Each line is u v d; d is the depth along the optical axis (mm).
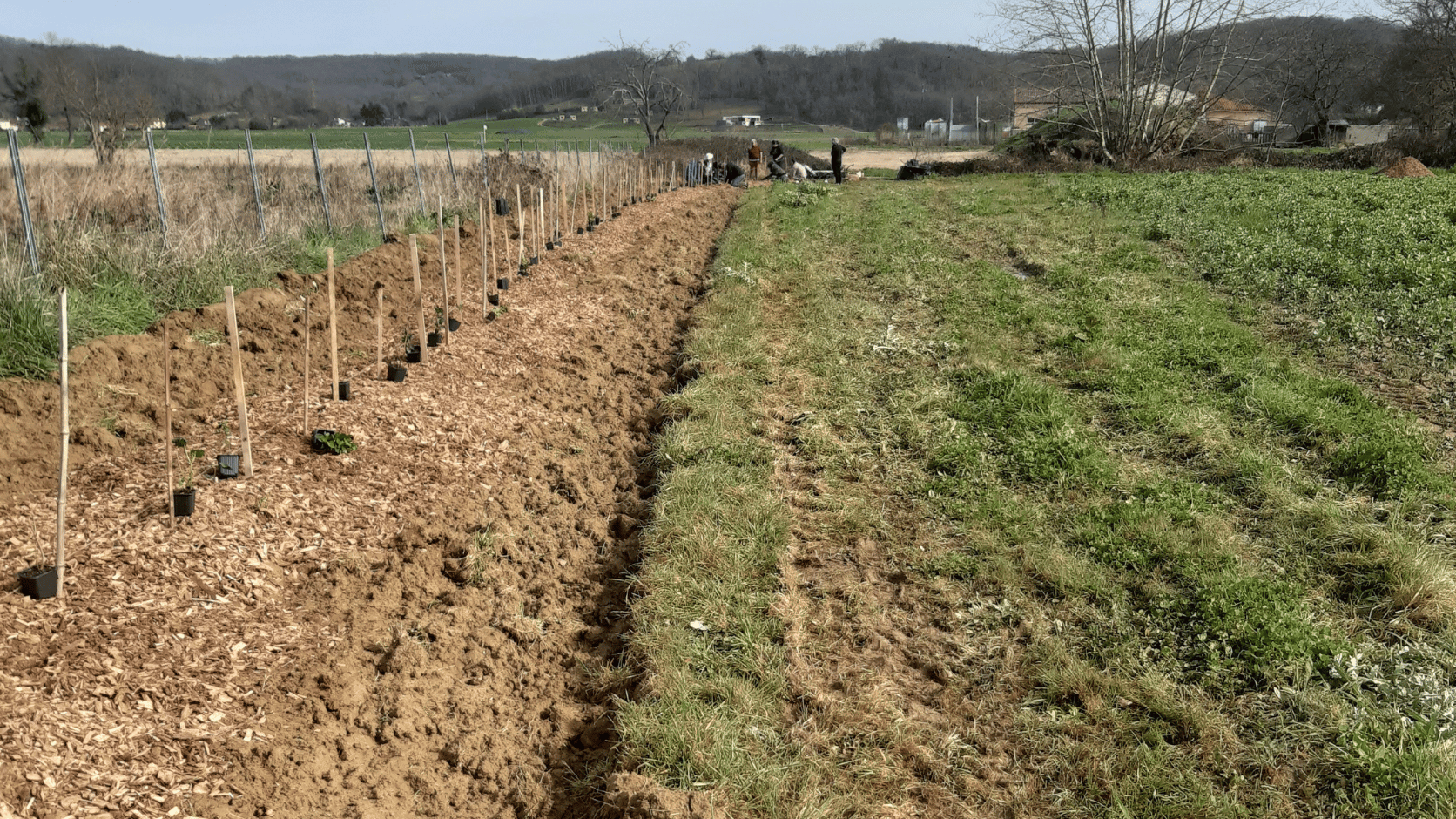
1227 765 3512
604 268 12148
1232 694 3863
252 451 5203
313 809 2967
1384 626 4320
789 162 38531
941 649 4324
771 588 4723
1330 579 4715
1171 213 16141
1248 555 4992
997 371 7863
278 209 11906
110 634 3473
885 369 8141
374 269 9211
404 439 5844
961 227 16062
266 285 8164
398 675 3715
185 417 5559
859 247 14000
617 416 7211
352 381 6559
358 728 3416
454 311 8648
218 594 3910
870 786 3441
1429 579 4508
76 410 5176
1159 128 32594
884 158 52969
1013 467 6094
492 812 3246
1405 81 47438
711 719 3629
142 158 23703
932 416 7008
